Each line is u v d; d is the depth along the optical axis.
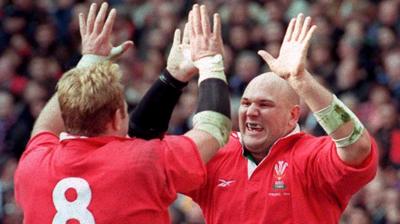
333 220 14.41
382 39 36.34
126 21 39.66
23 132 35.41
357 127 13.39
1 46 39.06
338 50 36.44
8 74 37.47
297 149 14.49
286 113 14.60
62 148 12.34
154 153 12.09
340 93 34.47
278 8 37.62
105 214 12.00
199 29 12.78
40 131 12.94
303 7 38.41
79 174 12.14
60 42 39.75
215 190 14.69
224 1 38.31
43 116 13.09
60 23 40.31
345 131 13.36
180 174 12.15
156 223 12.15
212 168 14.76
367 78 35.19
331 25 37.03
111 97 12.09
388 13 37.22
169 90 13.20
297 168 14.35
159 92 13.21
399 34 36.84
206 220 14.84
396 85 34.59
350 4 37.88
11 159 33.91
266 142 14.57
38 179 12.33
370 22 37.28
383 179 29.36
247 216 14.50
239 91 34.66
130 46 13.33
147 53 38.28
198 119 12.41
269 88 14.58
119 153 12.11
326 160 13.94
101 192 12.03
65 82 12.17
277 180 14.42
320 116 13.34
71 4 40.91
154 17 39.53
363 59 35.69
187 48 13.15
